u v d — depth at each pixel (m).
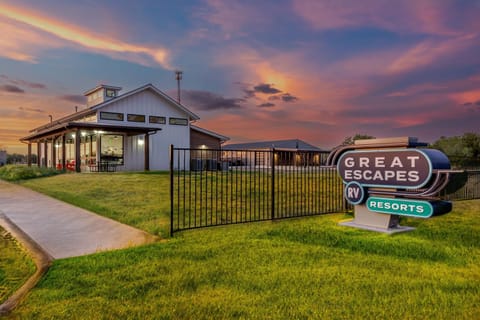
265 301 2.59
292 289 2.82
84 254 3.89
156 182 11.42
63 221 5.89
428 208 4.41
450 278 3.13
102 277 3.08
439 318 2.35
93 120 18.97
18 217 6.27
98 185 10.85
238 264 3.47
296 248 4.09
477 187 9.81
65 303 2.53
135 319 2.28
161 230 5.07
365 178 5.25
